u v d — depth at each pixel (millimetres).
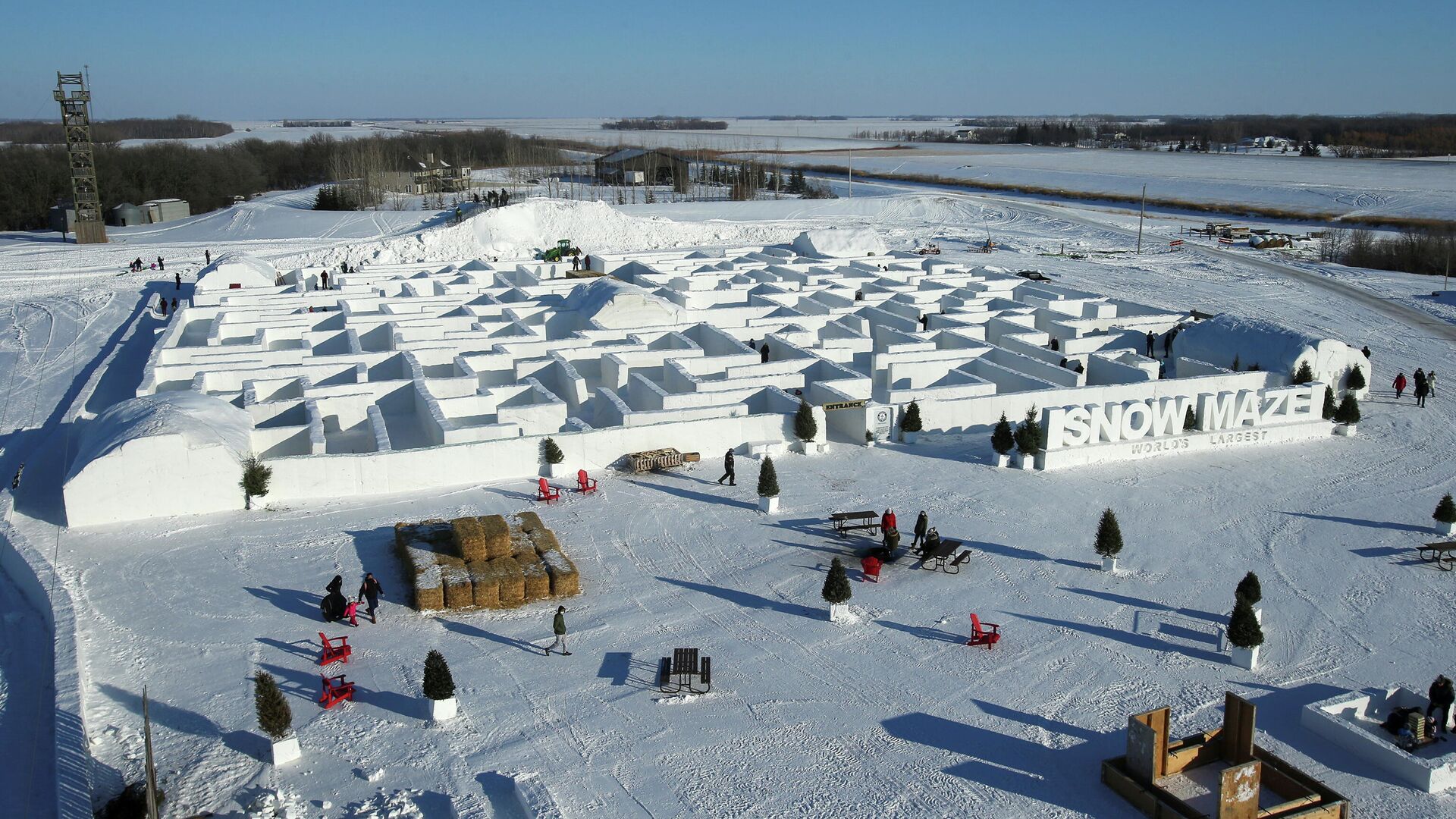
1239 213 119875
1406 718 19828
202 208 131125
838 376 42031
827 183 155625
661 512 31172
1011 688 21859
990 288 65000
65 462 34438
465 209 103500
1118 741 19984
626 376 42688
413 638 23641
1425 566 27969
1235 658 22766
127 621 23828
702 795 18266
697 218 110312
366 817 17391
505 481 33438
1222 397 38281
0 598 25094
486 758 19219
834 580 24547
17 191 112000
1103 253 89000
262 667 22141
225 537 28500
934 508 31844
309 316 53250
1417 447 38188
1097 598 26031
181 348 44688
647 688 21719
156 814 16703
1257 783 16812
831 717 20734
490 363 43719
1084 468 35656
